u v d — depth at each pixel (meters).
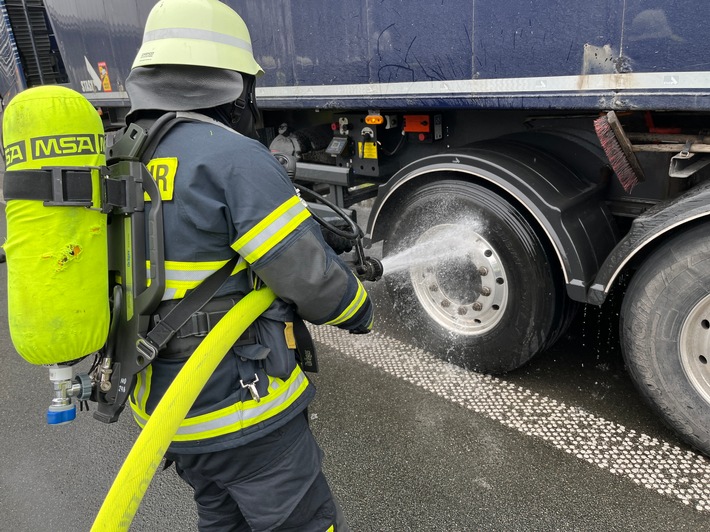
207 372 1.36
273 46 3.78
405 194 3.36
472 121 3.45
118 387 1.46
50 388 3.52
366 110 3.82
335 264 1.49
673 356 2.44
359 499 2.45
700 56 2.06
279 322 1.53
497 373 3.20
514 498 2.38
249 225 1.35
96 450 2.95
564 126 3.02
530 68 2.54
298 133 4.47
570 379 3.17
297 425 1.59
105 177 1.36
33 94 1.30
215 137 1.40
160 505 2.54
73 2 5.56
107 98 5.52
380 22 3.09
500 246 2.91
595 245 2.75
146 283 1.41
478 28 2.67
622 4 2.21
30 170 1.28
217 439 1.45
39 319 1.32
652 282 2.43
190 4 1.46
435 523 2.30
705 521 2.21
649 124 2.61
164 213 1.39
